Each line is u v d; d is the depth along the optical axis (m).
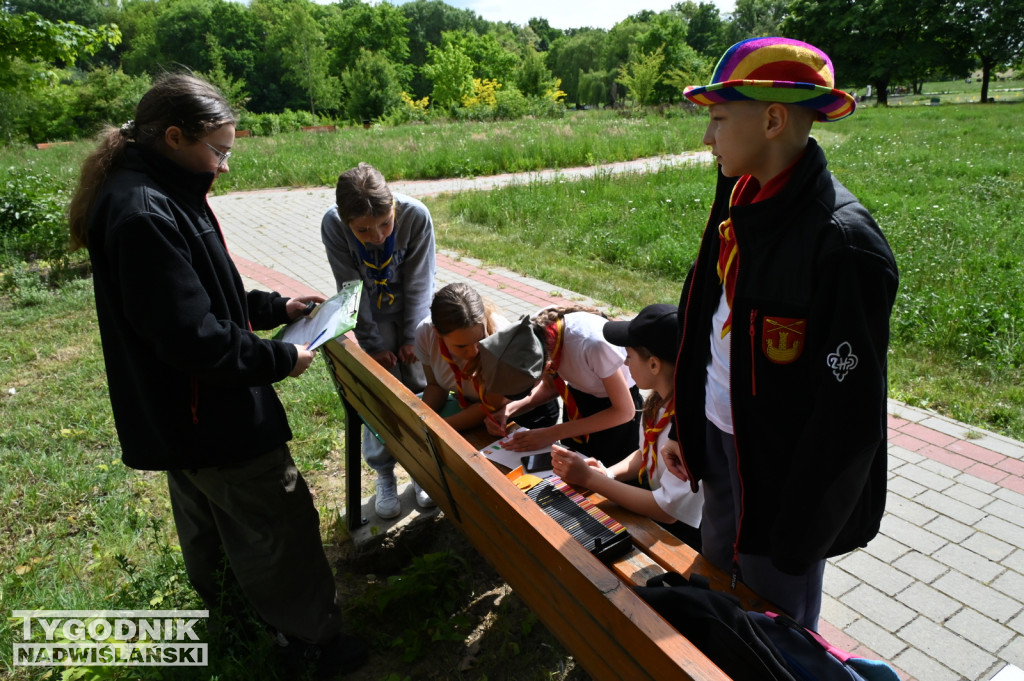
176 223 1.96
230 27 80.12
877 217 9.41
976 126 22.39
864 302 1.46
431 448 2.22
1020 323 5.33
